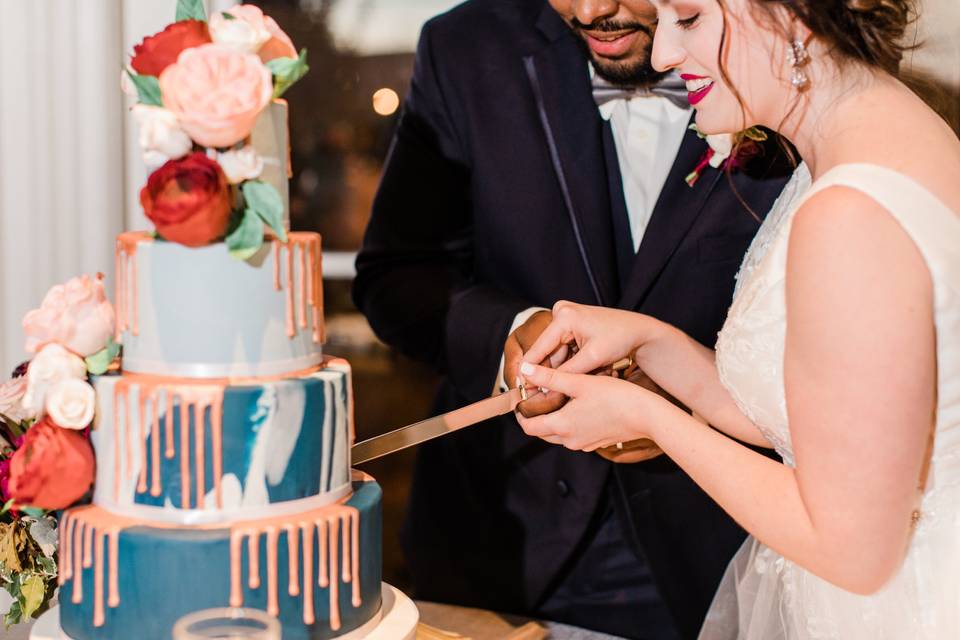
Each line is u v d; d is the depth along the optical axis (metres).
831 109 1.21
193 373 1.15
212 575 1.09
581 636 1.64
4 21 2.57
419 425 1.42
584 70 1.99
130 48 2.64
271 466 1.14
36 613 1.54
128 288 1.17
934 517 1.23
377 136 5.55
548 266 2.01
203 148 1.12
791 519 1.14
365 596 1.22
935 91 1.61
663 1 1.24
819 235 1.07
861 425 1.04
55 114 2.61
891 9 1.20
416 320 2.03
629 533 2.00
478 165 2.05
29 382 1.17
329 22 5.22
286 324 1.18
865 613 1.28
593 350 1.56
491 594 2.17
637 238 2.04
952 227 1.08
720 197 1.87
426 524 2.24
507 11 2.10
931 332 1.06
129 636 1.11
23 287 2.66
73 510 1.18
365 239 2.22
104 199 2.65
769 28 1.18
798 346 1.08
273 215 1.12
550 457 2.04
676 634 2.04
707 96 1.27
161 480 1.12
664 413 1.32
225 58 1.06
